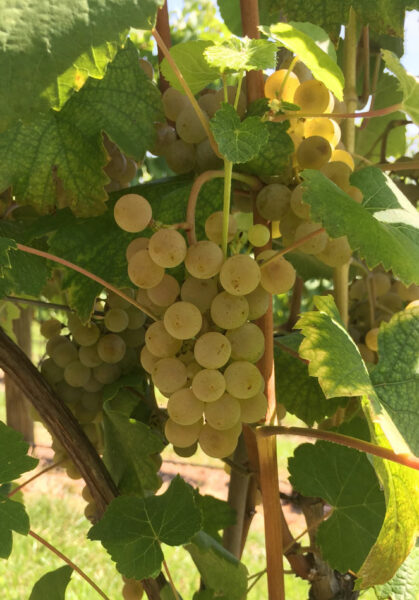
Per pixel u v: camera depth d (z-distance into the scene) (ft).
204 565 1.12
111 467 1.18
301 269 1.45
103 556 4.63
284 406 1.16
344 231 0.71
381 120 1.66
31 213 1.11
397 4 1.14
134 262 0.76
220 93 0.93
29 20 0.65
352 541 1.02
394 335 0.84
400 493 0.72
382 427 0.68
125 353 1.15
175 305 0.73
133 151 0.92
